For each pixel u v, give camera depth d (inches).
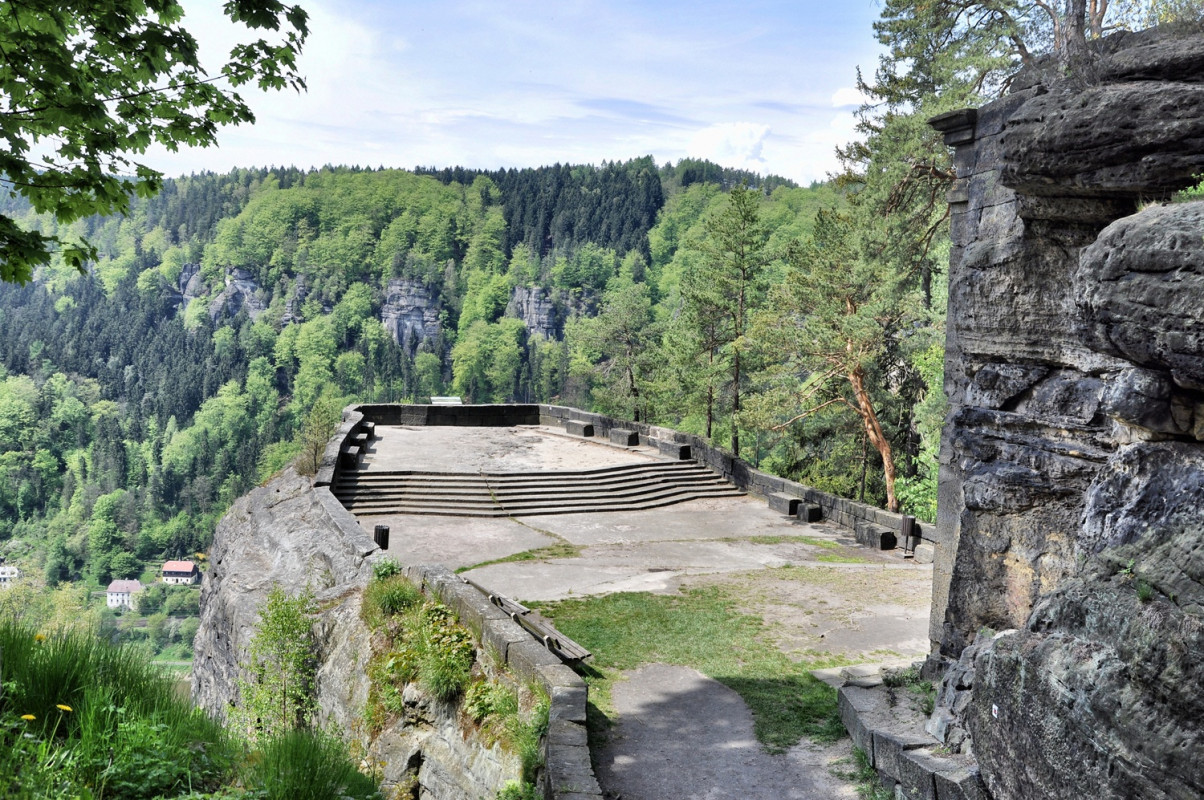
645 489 1146.0
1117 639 244.7
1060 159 327.9
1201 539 231.0
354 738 576.7
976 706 305.9
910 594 737.6
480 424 1589.6
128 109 329.7
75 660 279.1
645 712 496.4
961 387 445.4
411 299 7618.1
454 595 610.9
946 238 1305.4
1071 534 372.2
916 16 1192.8
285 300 7613.2
